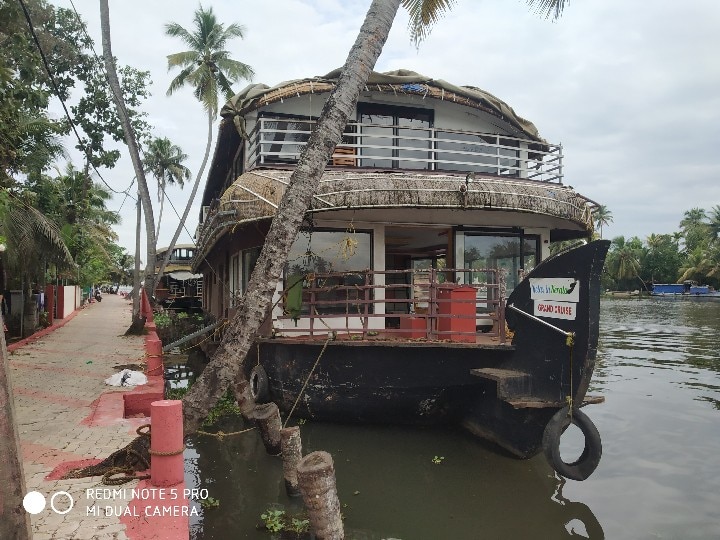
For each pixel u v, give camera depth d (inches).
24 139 520.7
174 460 211.2
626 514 259.6
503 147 446.6
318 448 343.3
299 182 268.5
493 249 450.0
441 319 366.6
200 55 1006.4
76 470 223.8
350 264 410.3
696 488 289.1
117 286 2974.9
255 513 258.2
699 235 2925.7
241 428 387.9
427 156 465.7
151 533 175.8
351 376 350.6
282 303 390.3
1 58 364.5
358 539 241.0
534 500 277.0
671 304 2268.7
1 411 129.9
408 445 348.8
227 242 557.6
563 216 404.5
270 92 432.8
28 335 681.0
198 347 771.4
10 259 522.0
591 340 275.4
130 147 656.4
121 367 458.0
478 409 343.0
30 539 135.9
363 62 276.5
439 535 245.3
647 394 515.5
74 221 908.0
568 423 283.4
